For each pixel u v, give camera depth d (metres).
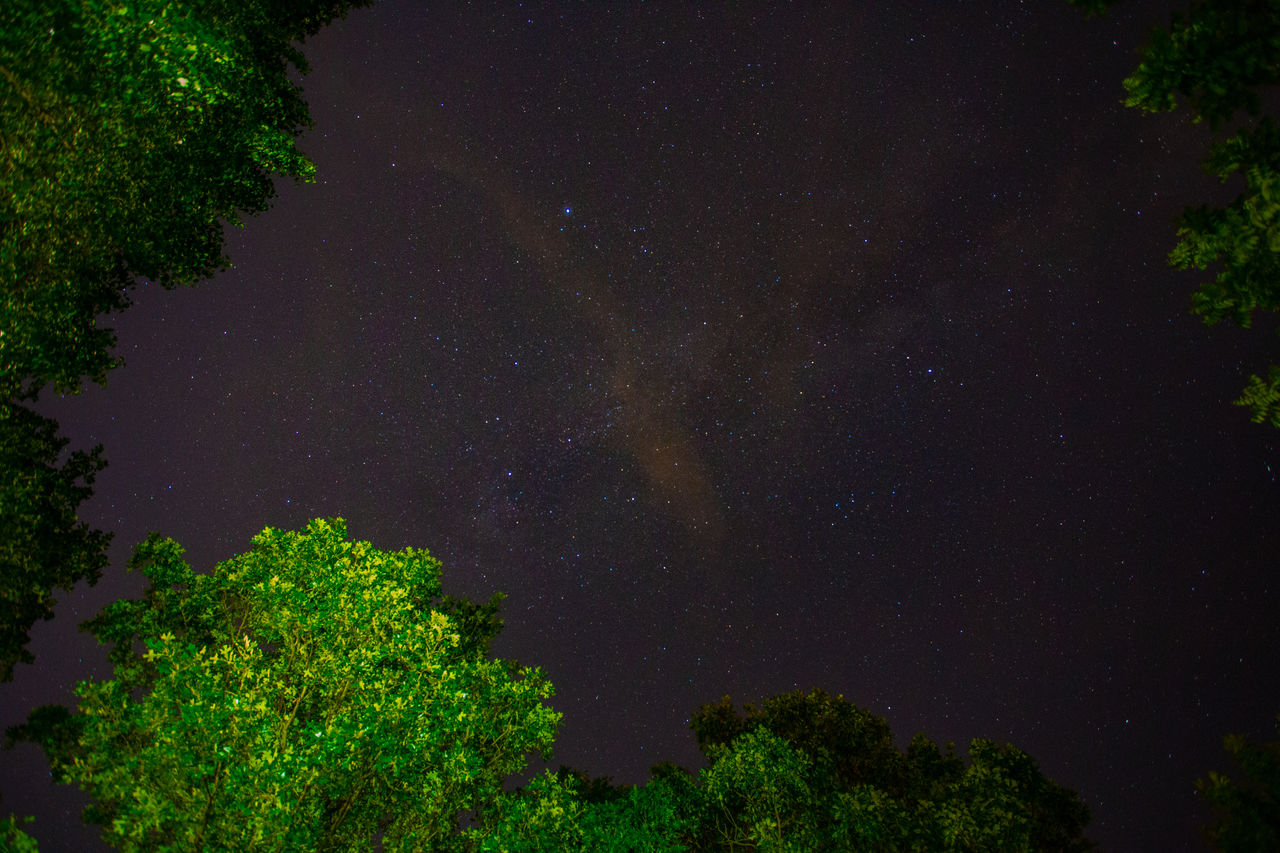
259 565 10.16
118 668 8.63
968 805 12.01
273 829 6.80
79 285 8.55
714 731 16.36
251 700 7.61
